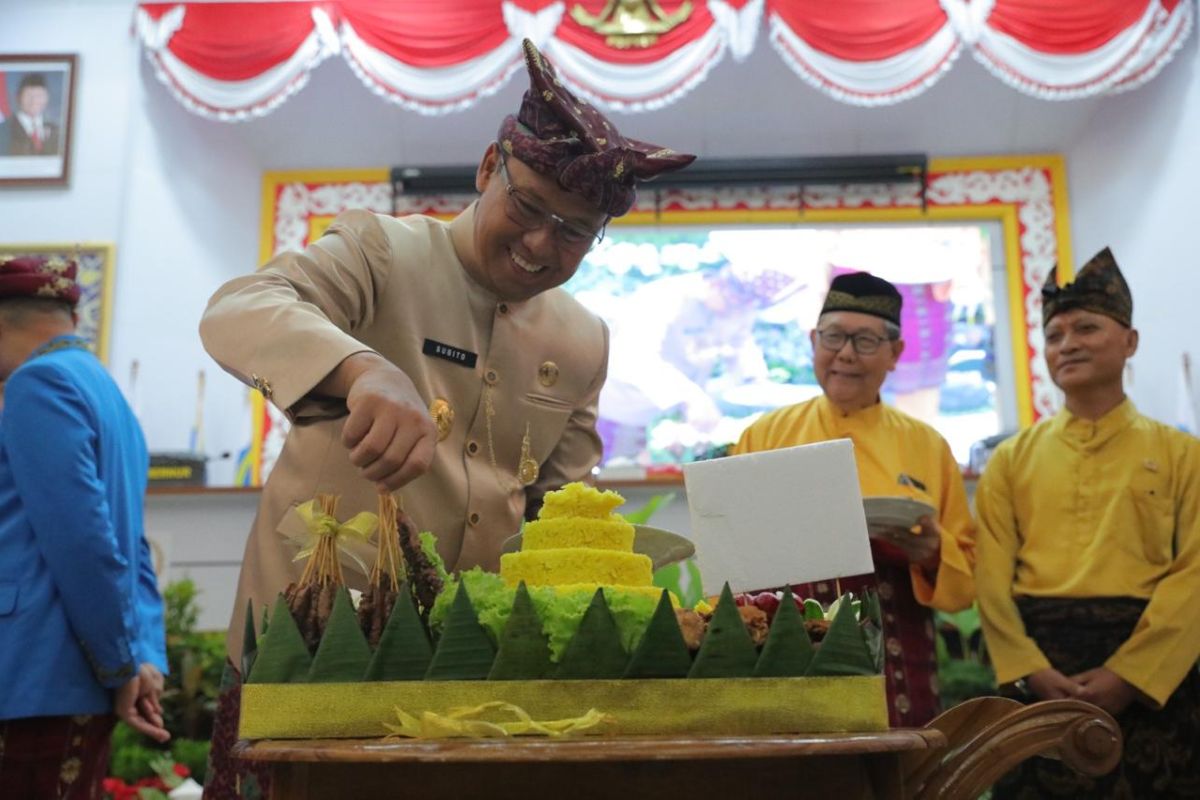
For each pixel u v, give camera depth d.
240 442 5.56
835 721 1.00
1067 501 2.65
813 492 1.28
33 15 6.00
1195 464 2.62
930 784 1.09
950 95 6.06
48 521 2.08
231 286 1.49
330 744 0.91
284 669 1.01
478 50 5.40
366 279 1.63
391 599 1.09
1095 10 5.15
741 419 5.89
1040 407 5.95
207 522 4.35
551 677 0.99
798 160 6.14
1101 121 5.96
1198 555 2.52
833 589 2.56
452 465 1.66
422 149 6.32
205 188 6.07
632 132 6.27
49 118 5.88
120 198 5.81
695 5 5.38
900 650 2.56
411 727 0.96
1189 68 5.17
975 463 5.33
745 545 1.28
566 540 1.18
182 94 5.44
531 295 1.72
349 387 1.27
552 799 0.93
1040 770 2.51
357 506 1.58
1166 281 5.33
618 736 0.95
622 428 5.88
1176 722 2.50
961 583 2.53
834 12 5.32
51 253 5.73
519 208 1.57
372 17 5.40
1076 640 2.54
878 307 2.76
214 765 1.54
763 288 6.10
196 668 3.77
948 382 6.00
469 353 1.71
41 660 2.07
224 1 5.48
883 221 6.22
